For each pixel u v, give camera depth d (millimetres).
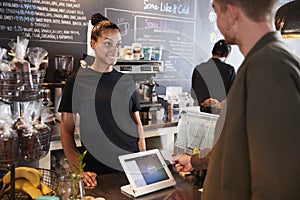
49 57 3072
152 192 1557
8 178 1414
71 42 3191
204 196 1107
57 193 1387
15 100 1237
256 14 1021
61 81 2918
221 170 1032
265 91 911
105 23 2010
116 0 3402
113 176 1787
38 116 1361
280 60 933
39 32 3008
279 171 875
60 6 3088
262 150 897
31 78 1258
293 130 879
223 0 1062
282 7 1734
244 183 977
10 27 2861
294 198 877
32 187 1403
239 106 975
